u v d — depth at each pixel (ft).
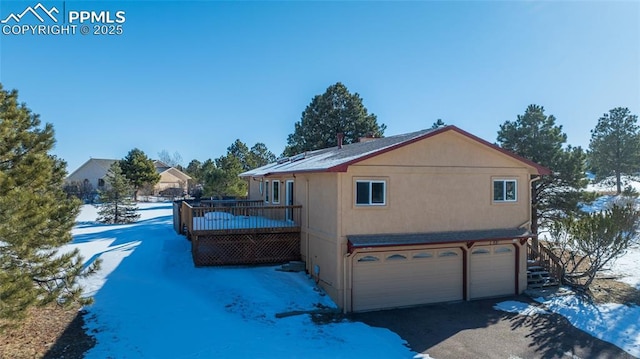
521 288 50.24
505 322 40.27
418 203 45.34
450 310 43.73
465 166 47.55
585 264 63.62
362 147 55.62
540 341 35.68
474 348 33.94
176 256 56.90
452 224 46.83
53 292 29.91
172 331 34.17
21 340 30.89
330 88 130.41
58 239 33.22
